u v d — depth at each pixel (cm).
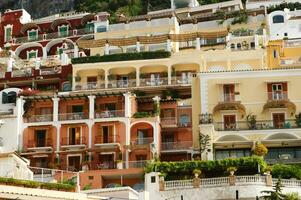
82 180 6419
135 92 8262
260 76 6925
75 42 10538
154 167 5284
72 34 11038
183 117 7375
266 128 6644
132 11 14350
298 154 6544
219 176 5238
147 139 7012
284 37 9431
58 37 11069
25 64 9906
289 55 8438
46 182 4531
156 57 8569
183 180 5159
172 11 11206
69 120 7281
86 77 8719
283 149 6588
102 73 8694
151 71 8606
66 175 5741
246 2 11950
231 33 9856
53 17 11969
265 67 8131
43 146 7225
